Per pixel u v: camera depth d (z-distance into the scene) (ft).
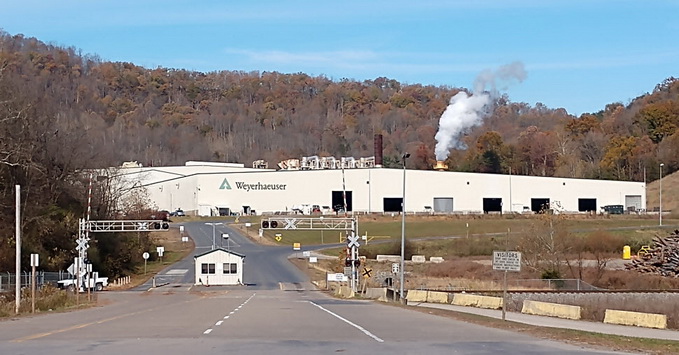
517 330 76.23
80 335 67.51
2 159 191.62
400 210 419.74
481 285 203.92
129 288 237.45
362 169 422.00
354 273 193.67
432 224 374.63
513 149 545.44
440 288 195.42
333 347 56.59
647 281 214.90
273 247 345.31
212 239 367.25
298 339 63.36
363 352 53.06
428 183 422.41
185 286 244.01
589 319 113.19
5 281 162.20
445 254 292.81
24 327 79.77
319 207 421.59
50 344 58.80
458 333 71.51
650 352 58.23
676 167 506.48
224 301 159.53
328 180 429.38
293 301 159.84
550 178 430.20
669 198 458.50
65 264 232.73
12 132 195.42
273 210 436.35
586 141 560.61
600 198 433.48
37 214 220.02
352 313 108.78
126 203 387.55
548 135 567.18
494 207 426.92
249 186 437.58
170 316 100.42
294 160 493.77
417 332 72.13
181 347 56.18
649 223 355.77
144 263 306.35
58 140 241.14
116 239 274.16
